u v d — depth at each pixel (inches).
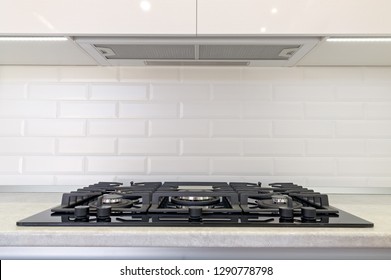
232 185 45.1
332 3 36.2
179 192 35.5
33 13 36.1
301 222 27.2
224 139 50.4
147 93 50.6
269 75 50.7
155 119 50.5
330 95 50.6
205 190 39.8
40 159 49.9
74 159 50.1
